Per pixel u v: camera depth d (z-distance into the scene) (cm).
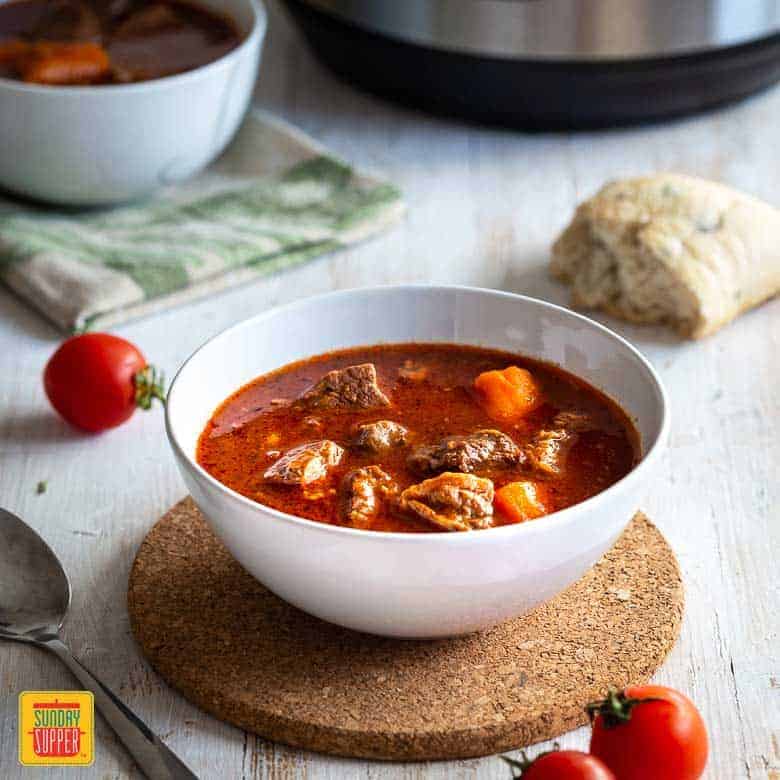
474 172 384
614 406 229
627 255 317
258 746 203
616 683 206
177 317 323
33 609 228
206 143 357
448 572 188
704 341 315
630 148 395
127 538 250
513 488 206
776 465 273
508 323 245
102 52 355
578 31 361
